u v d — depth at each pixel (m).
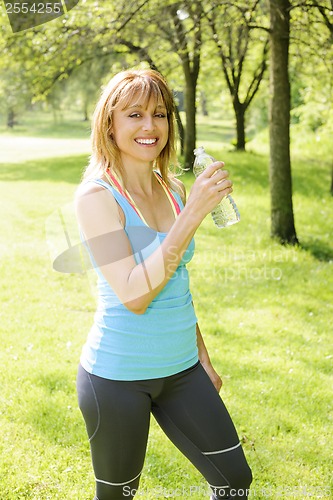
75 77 17.91
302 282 7.67
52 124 37.16
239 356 5.30
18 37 11.48
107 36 9.96
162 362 2.23
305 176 15.84
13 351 5.32
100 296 2.27
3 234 10.27
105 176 2.26
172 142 2.49
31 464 3.57
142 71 2.34
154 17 10.23
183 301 2.32
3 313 6.36
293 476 3.50
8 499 3.25
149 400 2.27
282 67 9.07
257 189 14.15
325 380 4.87
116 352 2.20
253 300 6.92
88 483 3.41
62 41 10.44
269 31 8.99
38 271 8.04
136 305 2.11
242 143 20.30
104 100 2.29
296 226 10.97
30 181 16.81
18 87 16.80
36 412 4.19
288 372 4.96
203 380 2.35
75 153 24.27
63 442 3.82
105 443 2.24
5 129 36.50
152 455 3.67
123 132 2.26
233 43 15.62
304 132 22.09
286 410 4.30
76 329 5.93
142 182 2.38
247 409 4.29
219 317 6.33
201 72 20.41
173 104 2.39
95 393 2.22
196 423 2.29
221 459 2.30
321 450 3.80
